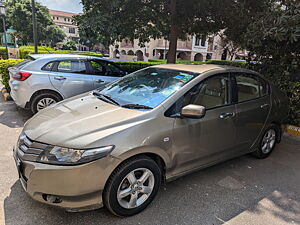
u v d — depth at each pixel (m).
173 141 2.60
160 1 7.65
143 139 2.36
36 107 5.21
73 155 2.10
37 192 2.14
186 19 7.28
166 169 2.65
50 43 44.66
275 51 5.99
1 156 3.54
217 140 3.07
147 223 2.40
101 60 5.94
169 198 2.82
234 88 3.30
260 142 3.87
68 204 2.14
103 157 2.15
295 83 5.58
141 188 2.48
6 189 2.79
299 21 4.68
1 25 33.62
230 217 2.56
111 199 2.28
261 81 3.82
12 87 5.14
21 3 30.00
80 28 6.51
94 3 6.56
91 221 2.37
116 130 2.29
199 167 3.01
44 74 5.13
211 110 2.97
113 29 6.26
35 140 2.26
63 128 2.33
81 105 2.89
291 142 4.95
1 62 7.25
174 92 2.77
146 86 3.11
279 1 6.23
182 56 35.53
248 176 3.46
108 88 3.45
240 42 7.60
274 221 2.55
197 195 2.91
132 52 38.38
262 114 3.66
